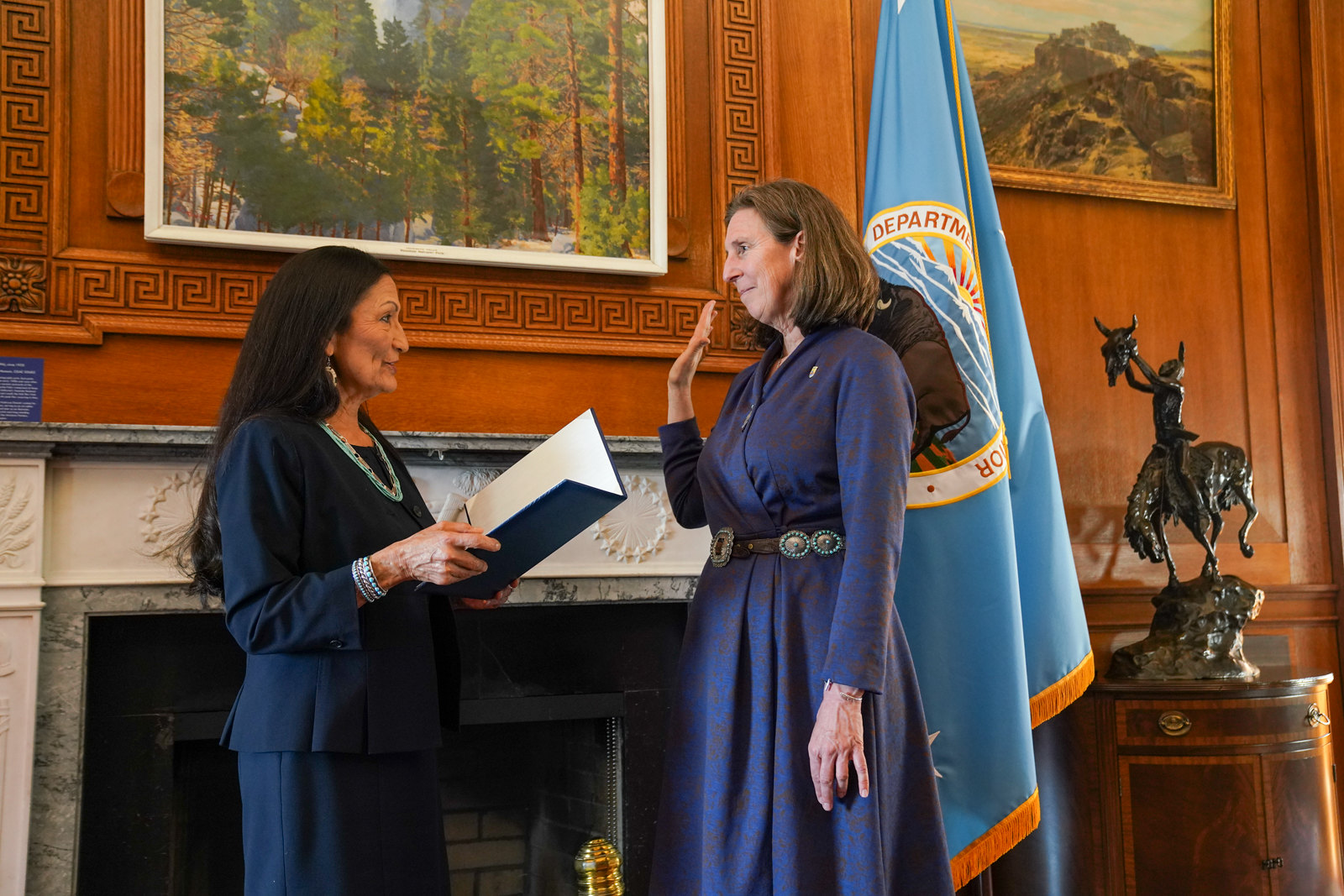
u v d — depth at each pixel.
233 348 2.38
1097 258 3.41
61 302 2.27
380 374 1.66
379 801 1.46
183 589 2.20
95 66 2.35
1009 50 3.36
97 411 2.27
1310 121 3.66
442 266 2.58
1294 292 3.61
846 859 1.42
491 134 2.62
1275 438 3.53
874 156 2.65
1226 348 3.52
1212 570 2.87
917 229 2.49
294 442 1.50
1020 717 2.29
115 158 2.33
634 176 2.74
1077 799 2.65
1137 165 3.47
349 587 1.39
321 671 1.45
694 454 1.93
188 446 2.16
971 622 2.31
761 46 2.92
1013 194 3.34
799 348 1.66
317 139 2.47
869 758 1.45
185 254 2.37
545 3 2.70
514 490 1.65
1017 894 2.66
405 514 1.65
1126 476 3.35
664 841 1.61
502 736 2.77
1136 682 2.68
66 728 2.09
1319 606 3.48
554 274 2.67
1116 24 3.48
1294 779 2.64
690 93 2.87
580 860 2.27
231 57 2.41
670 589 2.60
